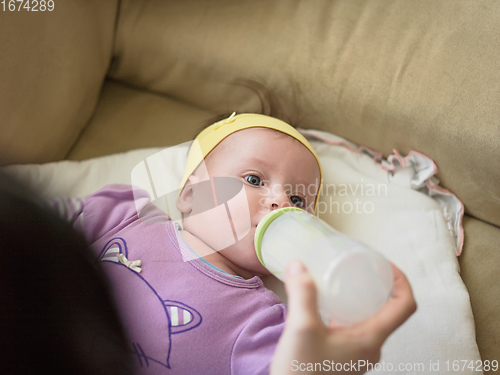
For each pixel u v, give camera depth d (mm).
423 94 951
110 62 1217
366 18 1026
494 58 894
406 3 995
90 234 868
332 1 1067
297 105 1145
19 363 506
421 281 917
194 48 1148
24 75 923
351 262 535
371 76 1008
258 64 1116
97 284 651
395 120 1003
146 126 1223
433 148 982
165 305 741
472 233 1018
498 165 884
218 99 1223
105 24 1128
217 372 715
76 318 575
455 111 916
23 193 663
